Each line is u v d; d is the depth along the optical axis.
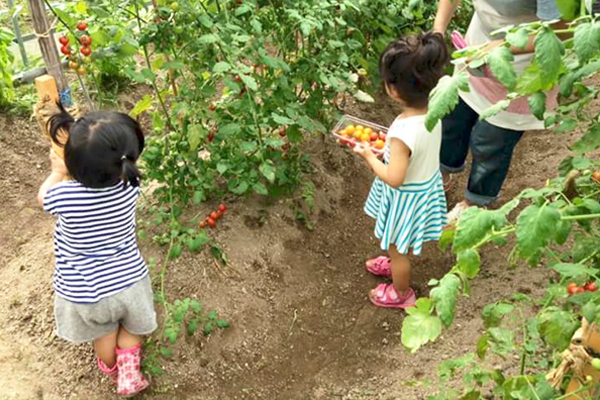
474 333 2.75
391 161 2.58
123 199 2.25
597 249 1.63
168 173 2.98
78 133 2.09
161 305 2.78
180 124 3.00
